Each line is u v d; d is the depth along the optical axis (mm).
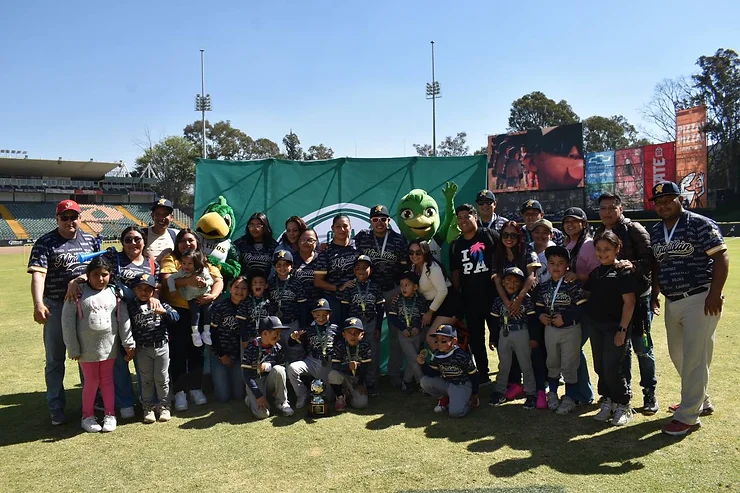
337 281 6113
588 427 4789
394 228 7117
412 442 4539
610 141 64062
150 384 5215
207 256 6086
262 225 6301
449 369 5223
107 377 5039
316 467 4090
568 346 5176
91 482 3943
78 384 6668
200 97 42281
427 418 5160
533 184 39219
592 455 4180
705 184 37562
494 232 6074
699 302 4480
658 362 6840
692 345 4477
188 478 3963
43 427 5082
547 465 4020
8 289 16078
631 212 39094
